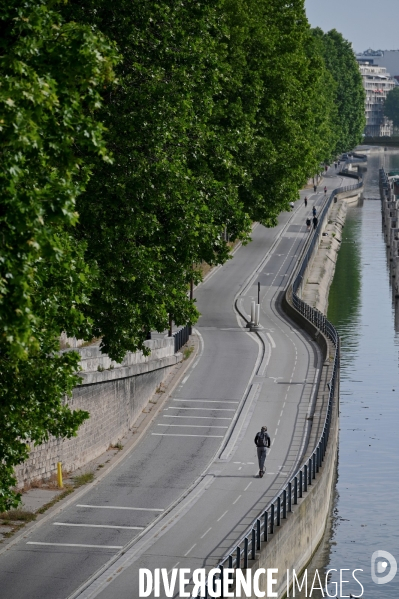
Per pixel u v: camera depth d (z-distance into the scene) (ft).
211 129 269.85
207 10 196.34
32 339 93.66
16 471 172.76
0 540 154.92
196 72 186.19
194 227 169.78
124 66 173.99
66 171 102.47
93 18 164.66
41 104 93.04
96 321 160.66
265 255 501.15
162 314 165.68
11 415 113.91
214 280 436.76
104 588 139.03
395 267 514.68
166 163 167.53
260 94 321.32
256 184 323.16
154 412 238.27
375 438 268.21
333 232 650.43
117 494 180.86
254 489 187.11
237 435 223.10
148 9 172.24
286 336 334.85
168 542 157.99
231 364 290.97
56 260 99.66
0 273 90.58
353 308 458.50
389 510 215.72
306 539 179.73
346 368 348.18
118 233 161.58
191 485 188.24
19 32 100.73
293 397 255.29
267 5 373.40
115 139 164.96
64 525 163.84
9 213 89.71
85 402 194.49
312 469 191.72
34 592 136.67
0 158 89.86
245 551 138.62
